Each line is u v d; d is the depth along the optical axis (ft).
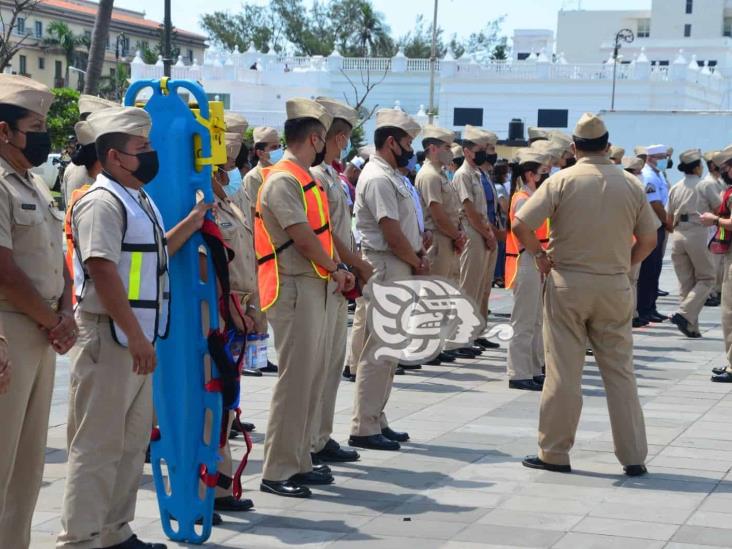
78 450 16.84
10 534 16.62
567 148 36.01
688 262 44.16
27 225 15.61
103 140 16.88
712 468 23.36
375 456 24.48
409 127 26.17
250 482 22.29
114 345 16.89
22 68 241.76
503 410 29.55
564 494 21.45
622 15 304.30
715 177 47.21
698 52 270.05
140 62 173.47
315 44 284.00
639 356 38.99
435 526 19.43
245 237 23.86
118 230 16.65
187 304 18.21
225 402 18.30
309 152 21.35
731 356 33.81
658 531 19.10
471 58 188.34
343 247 23.30
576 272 22.22
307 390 21.24
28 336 15.74
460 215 36.29
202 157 17.92
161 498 18.79
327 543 18.52
